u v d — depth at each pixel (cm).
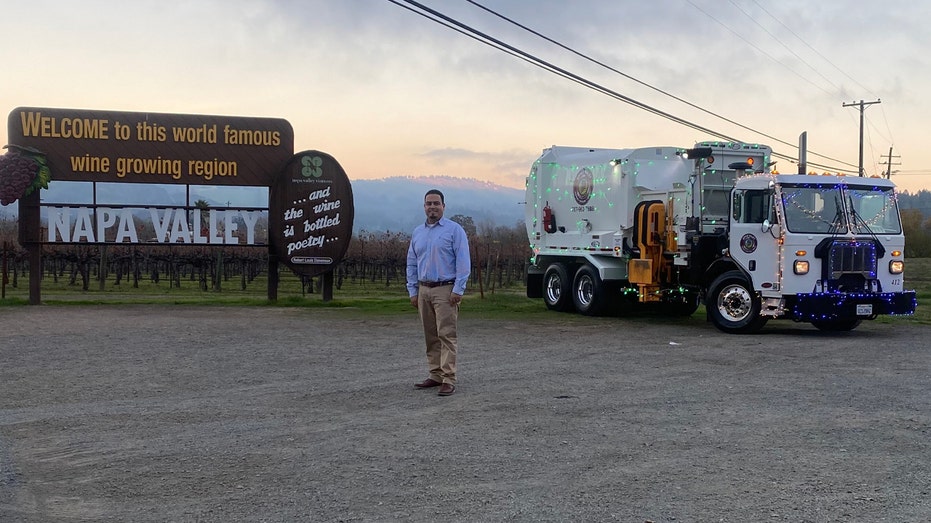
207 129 1753
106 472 548
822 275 1294
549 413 723
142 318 1495
